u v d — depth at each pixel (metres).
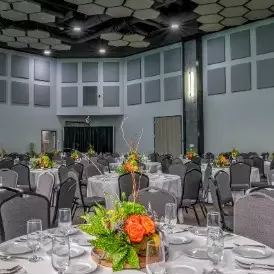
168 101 13.35
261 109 10.81
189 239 2.09
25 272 1.60
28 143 14.11
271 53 10.63
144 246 1.62
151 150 13.86
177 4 10.04
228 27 11.56
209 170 6.20
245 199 2.49
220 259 1.54
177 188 5.64
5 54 13.60
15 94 13.80
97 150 15.23
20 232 2.70
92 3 8.65
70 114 14.95
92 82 14.98
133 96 14.59
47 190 4.56
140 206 1.77
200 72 12.23
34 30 10.85
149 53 14.04
